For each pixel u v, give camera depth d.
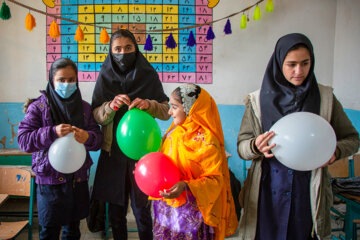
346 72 2.86
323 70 3.14
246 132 1.22
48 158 1.37
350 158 2.06
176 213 1.16
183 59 3.06
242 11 2.75
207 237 1.15
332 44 3.11
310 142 0.95
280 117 1.11
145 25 2.99
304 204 1.10
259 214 1.17
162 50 3.03
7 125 3.01
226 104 3.14
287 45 1.06
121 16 2.97
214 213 1.12
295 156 0.97
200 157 1.13
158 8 2.98
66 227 1.54
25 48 2.97
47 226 1.42
